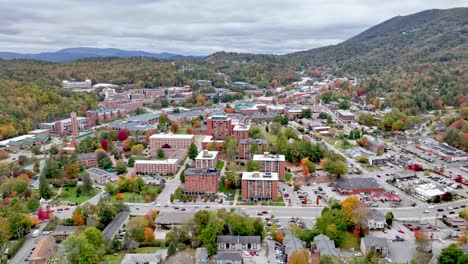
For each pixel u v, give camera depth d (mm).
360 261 195625
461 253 196000
